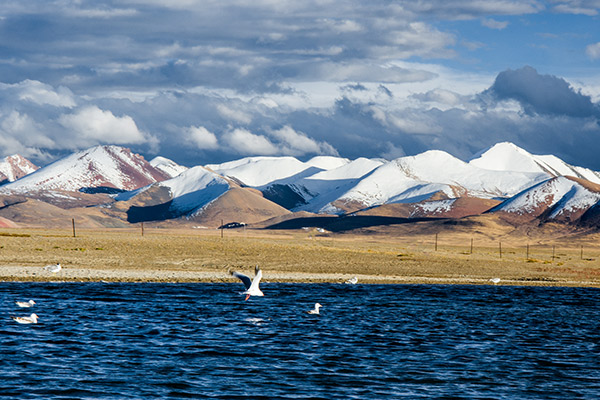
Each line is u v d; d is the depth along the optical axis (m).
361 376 123.94
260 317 188.12
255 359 134.50
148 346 143.25
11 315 176.25
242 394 110.25
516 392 116.94
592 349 155.50
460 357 142.75
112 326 165.88
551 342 163.88
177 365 127.69
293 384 117.00
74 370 121.00
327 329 172.00
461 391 116.25
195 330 163.88
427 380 122.56
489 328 183.75
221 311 197.50
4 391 106.81
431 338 164.12
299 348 146.25
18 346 138.75
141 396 107.50
